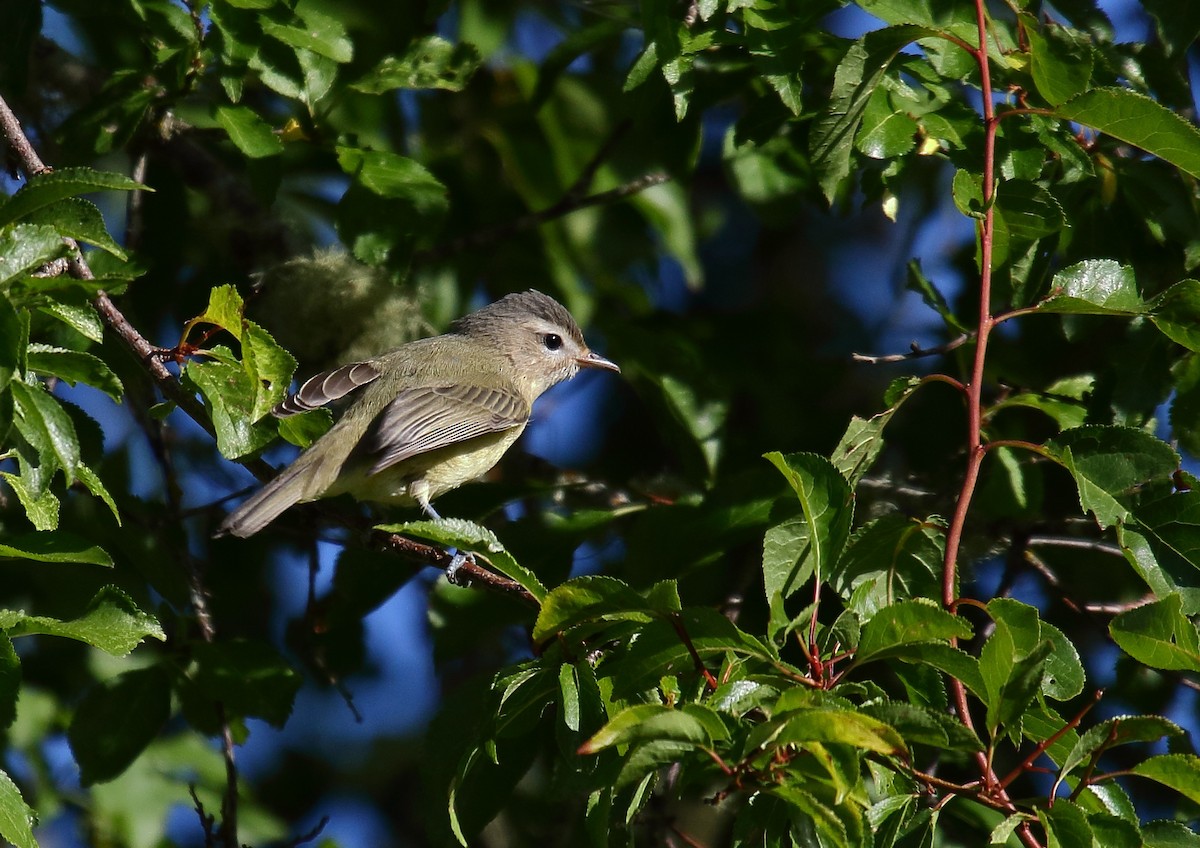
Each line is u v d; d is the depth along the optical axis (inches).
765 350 528.1
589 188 540.4
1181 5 386.3
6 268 268.4
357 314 477.1
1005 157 346.6
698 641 268.8
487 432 459.5
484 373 475.5
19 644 498.3
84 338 390.6
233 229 494.9
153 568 424.5
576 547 431.8
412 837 593.9
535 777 508.4
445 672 583.5
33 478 277.3
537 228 556.1
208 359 450.3
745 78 435.5
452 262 524.7
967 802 377.7
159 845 499.2
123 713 406.0
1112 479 298.5
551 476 521.3
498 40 544.4
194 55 398.3
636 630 288.2
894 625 260.4
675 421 470.0
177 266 475.5
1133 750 485.4
